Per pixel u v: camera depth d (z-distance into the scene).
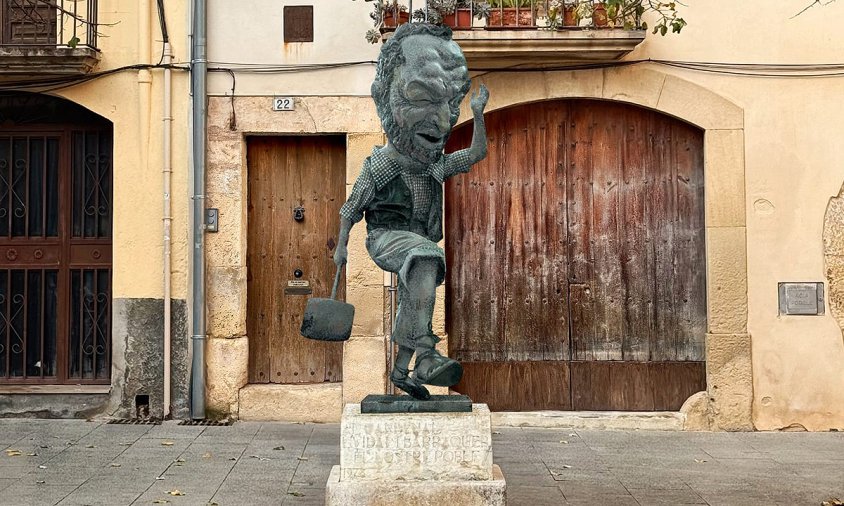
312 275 9.66
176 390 9.38
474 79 9.34
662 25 8.00
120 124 9.38
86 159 9.89
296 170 9.66
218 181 9.38
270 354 9.70
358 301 9.28
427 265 5.27
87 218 9.88
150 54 9.38
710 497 6.80
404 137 5.29
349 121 9.37
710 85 9.29
